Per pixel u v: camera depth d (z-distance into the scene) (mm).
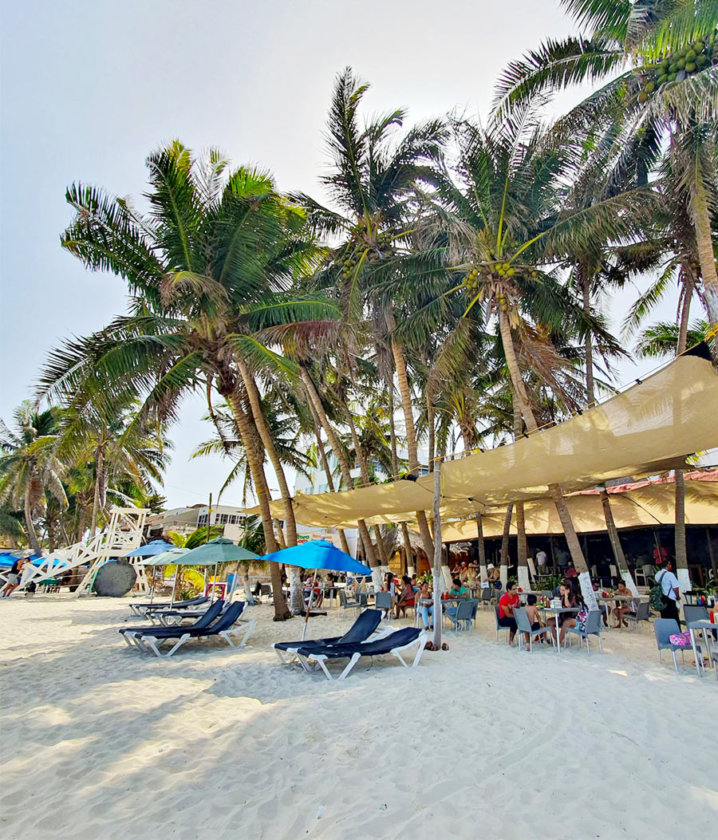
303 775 4039
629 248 14141
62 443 10859
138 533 28453
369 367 20531
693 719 5242
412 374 19641
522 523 15852
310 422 21312
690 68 9516
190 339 13219
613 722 5191
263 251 13336
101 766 4211
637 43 9203
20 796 3701
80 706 6023
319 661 7461
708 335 6566
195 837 3152
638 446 8938
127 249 12625
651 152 12164
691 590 13391
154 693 6645
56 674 7914
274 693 6645
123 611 18016
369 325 16125
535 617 9891
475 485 11672
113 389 11477
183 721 5445
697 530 17328
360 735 4945
